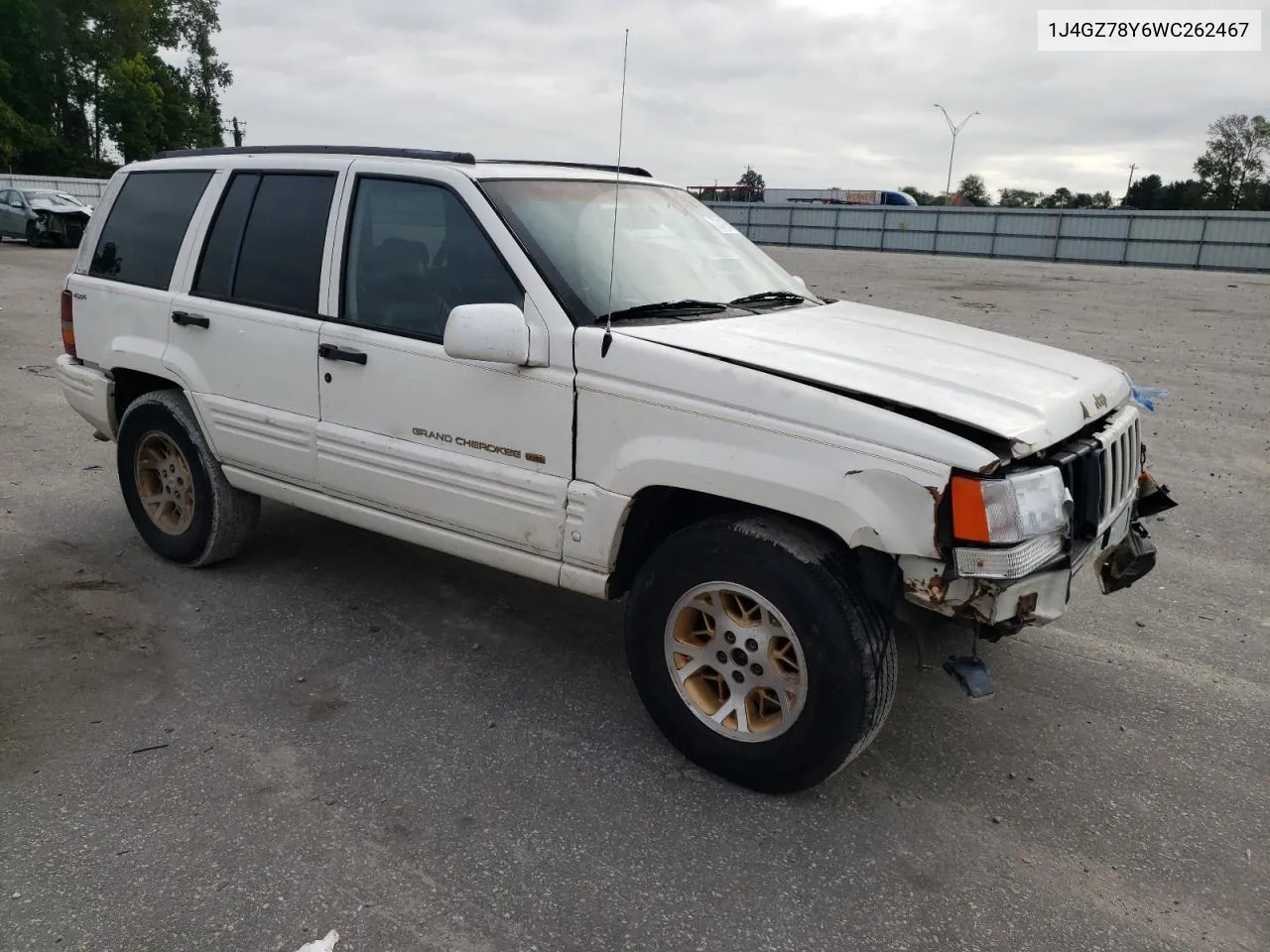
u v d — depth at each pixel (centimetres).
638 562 339
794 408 281
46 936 244
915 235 4484
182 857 274
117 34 6122
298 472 408
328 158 400
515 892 264
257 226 420
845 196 6331
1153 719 367
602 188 398
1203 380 1048
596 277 346
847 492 272
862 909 262
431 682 377
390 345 366
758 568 290
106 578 462
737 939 250
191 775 312
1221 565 524
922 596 272
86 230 500
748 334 331
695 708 318
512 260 339
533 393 331
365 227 383
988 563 260
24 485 595
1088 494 298
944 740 349
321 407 394
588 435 321
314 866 272
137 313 461
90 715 346
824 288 2139
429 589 464
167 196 463
